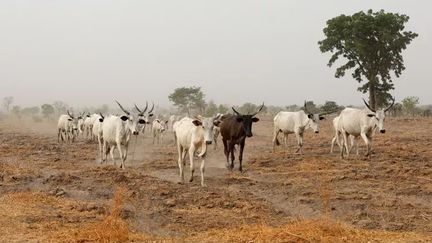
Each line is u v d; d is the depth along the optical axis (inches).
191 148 568.7
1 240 342.0
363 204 476.4
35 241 340.2
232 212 448.8
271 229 370.6
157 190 513.3
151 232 389.7
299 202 494.9
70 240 343.6
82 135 1318.9
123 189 510.0
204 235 369.4
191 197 492.4
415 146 911.0
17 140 1173.7
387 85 1796.3
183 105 2832.2
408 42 1743.4
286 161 753.6
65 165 713.0
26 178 562.6
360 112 756.0
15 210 428.5
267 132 1362.0
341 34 1737.2
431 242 343.6
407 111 2060.8
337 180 594.2
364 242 339.0
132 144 1107.9
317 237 347.3
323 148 923.4
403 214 446.0
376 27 1686.8
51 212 426.9
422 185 559.5
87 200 482.9
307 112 895.7
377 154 800.9
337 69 1790.1
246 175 649.0
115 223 380.5
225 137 700.7
